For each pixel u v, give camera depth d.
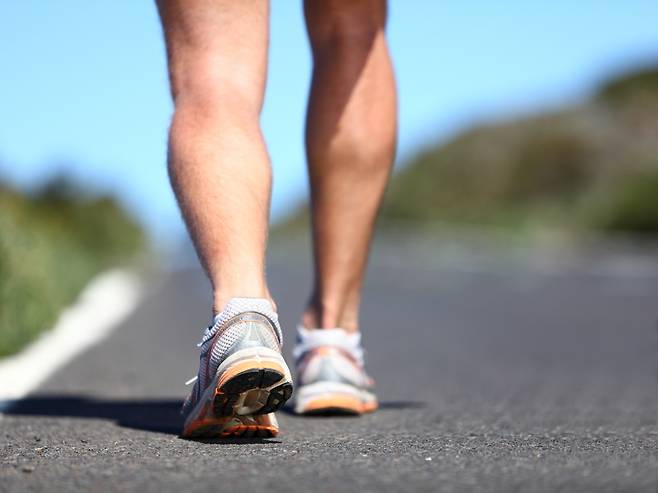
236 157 8.67
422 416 11.60
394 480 6.81
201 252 8.66
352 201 11.66
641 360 19.53
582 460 7.64
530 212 147.88
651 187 130.00
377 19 11.76
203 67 8.93
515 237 127.88
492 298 38.81
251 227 8.59
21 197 49.94
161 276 51.78
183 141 8.77
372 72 11.62
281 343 8.64
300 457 7.86
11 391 14.27
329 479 6.86
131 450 8.37
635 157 168.12
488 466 7.35
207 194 8.58
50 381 15.54
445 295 40.34
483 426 10.55
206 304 33.88
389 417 11.49
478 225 147.38
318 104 11.63
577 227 133.75
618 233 127.06
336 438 9.32
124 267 58.22
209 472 7.17
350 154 11.55
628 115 175.00
